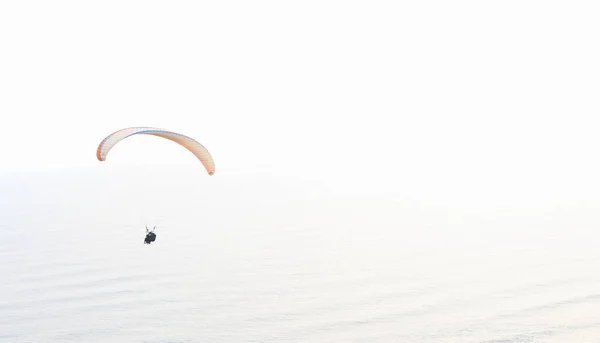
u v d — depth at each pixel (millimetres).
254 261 94875
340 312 71500
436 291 78688
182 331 66375
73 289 81438
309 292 79188
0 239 109562
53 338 64875
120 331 66438
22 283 84250
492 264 90375
